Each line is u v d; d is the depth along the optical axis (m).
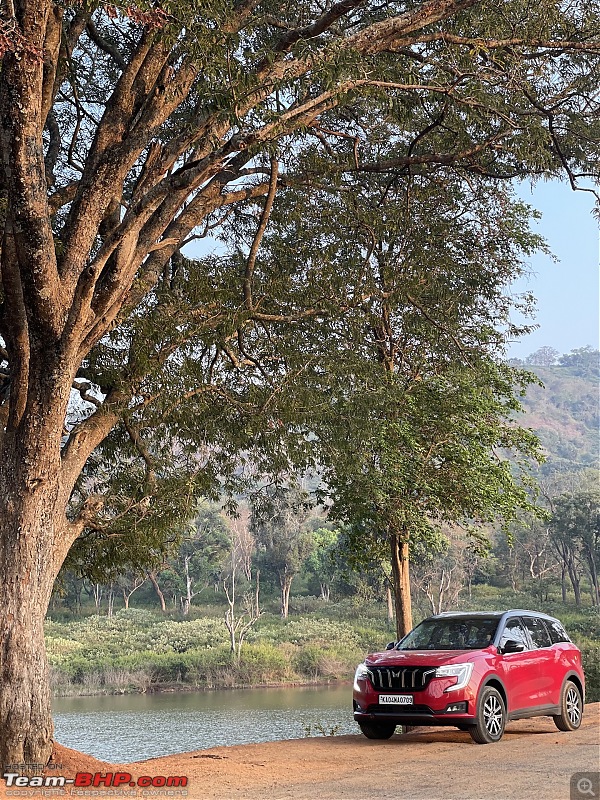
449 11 10.58
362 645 71.94
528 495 18.00
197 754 10.81
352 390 14.12
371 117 14.84
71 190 12.41
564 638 13.57
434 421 16.34
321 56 9.92
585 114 13.73
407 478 15.98
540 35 12.08
